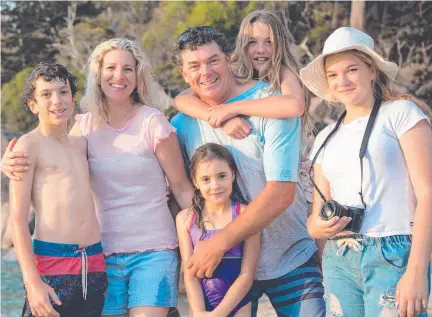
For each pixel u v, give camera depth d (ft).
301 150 14.07
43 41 63.16
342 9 58.70
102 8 63.52
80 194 12.25
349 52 11.25
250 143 12.61
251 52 13.67
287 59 13.50
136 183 12.66
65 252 11.99
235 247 12.43
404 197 10.79
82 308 12.13
